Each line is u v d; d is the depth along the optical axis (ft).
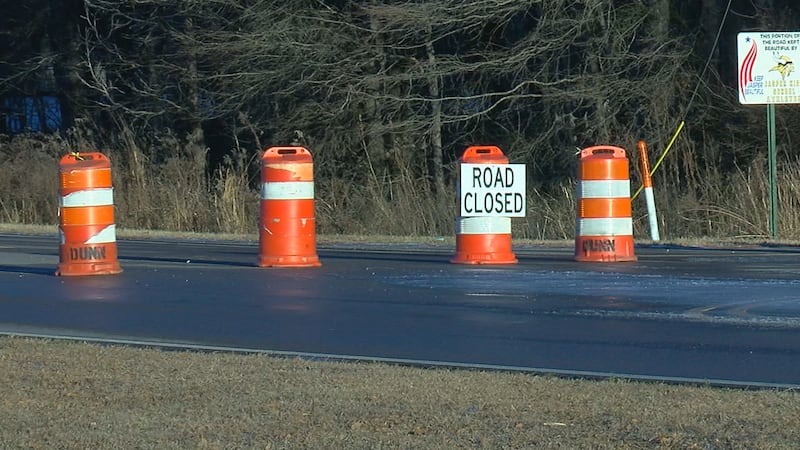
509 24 186.50
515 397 46.32
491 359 56.85
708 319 67.92
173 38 197.57
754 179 140.36
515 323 67.21
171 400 46.19
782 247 113.60
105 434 40.91
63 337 63.21
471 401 45.60
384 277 88.69
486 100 187.93
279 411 44.09
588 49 178.19
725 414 42.93
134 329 66.54
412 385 48.83
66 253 92.58
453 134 194.90
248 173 192.75
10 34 242.99
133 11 211.00
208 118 198.80
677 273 89.40
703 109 177.06
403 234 160.76
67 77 228.63
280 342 62.08
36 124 253.85
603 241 97.96
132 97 216.33
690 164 166.71
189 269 96.22
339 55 183.93
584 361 56.03
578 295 77.82
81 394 47.44
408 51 187.32
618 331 64.34
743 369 53.72
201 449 38.86
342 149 188.65
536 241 128.77
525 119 188.75
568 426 41.45
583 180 98.02
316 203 179.11
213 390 47.96
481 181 96.94
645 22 180.65
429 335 63.77
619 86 176.86
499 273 90.43
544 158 185.57
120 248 121.60
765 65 122.72
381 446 38.93
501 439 39.73
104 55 221.87
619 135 177.47
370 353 58.70
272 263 96.68
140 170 178.09
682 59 179.11
